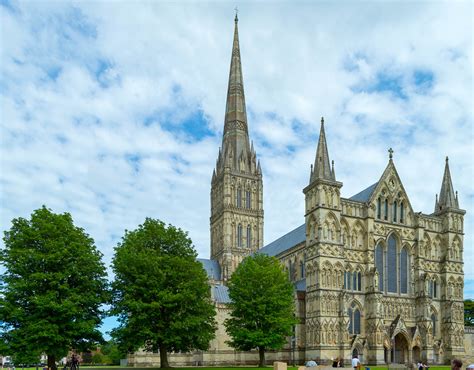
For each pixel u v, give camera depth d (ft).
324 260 316.81
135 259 225.76
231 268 536.01
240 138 588.50
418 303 343.46
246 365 378.53
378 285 325.01
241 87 615.16
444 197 376.27
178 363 379.96
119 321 226.17
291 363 338.95
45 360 365.20
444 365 333.21
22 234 204.64
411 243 355.36
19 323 197.77
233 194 559.79
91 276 213.87
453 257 363.56
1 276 200.44
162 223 247.91
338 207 328.90
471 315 520.42
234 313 297.53
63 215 218.38
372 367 279.08
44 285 199.62
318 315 309.22
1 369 274.36
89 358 602.85
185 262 232.32
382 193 352.69
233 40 642.22
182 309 225.97
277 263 319.06
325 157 336.49
